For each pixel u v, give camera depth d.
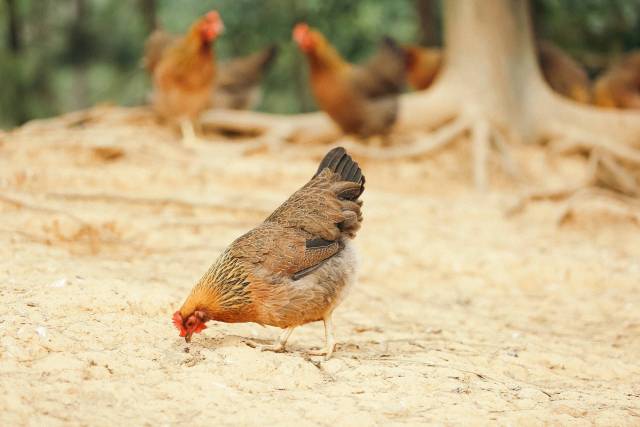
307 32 19.52
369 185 19.08
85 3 31.62
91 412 7.04
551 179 20.30
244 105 22.17
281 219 8.84
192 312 8.29
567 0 24.55
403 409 7.66
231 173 16.98
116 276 10.66
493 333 11.14
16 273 10.13
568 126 21.45
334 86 19.81
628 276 13.87
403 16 29.02
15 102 26.30
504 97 20.95
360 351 9.53
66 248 12.15
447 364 9.16
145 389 7.55
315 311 8.64
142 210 14.35
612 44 25.56
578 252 14.92
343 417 7.32
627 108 22.27
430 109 20.84
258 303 8.36
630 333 11.59
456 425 7.35
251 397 7.69
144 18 28.89
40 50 28.92
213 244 13.37
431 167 20.05
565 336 11.27
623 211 17.52
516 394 8.35
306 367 8.37
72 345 8.29
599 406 8.21
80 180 15.41
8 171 14.78
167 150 17.95
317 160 19.56
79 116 20.48
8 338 8.12
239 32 28.48
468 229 16.05
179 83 18.80
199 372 8.00
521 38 21.38
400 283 13.71
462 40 20.98
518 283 13.89
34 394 7.18
